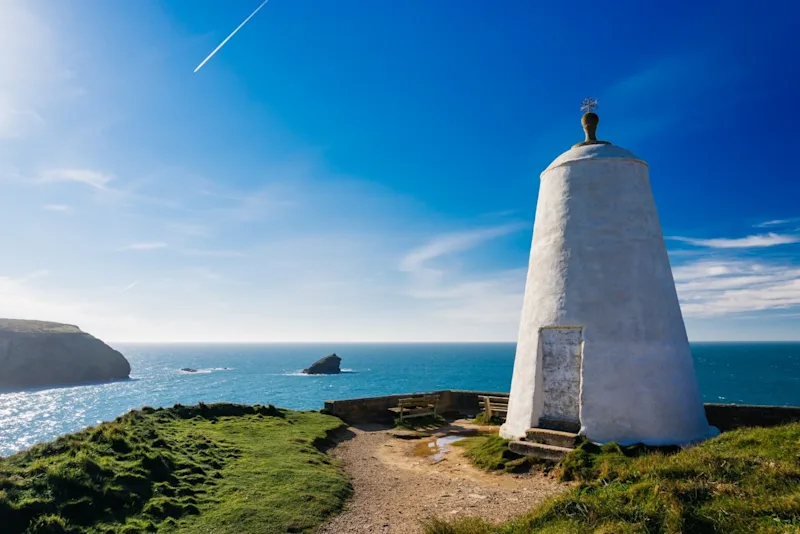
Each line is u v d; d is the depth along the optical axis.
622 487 6.02
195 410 12.45
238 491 7.41
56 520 5.72
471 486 8.20
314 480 8.03
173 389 68.62
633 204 10.28
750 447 6.95
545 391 10.23
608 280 9.87
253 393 62.91
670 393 9.35
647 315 9.66
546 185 11.31
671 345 9.70
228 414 12.84
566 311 10.05
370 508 7.20
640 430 9.04
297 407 49.06
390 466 9.78
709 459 6.28
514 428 10.43
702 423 9.73
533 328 10.62
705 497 5.29
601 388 9.34
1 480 6.18
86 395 62.06
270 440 10.56
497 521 6.38
